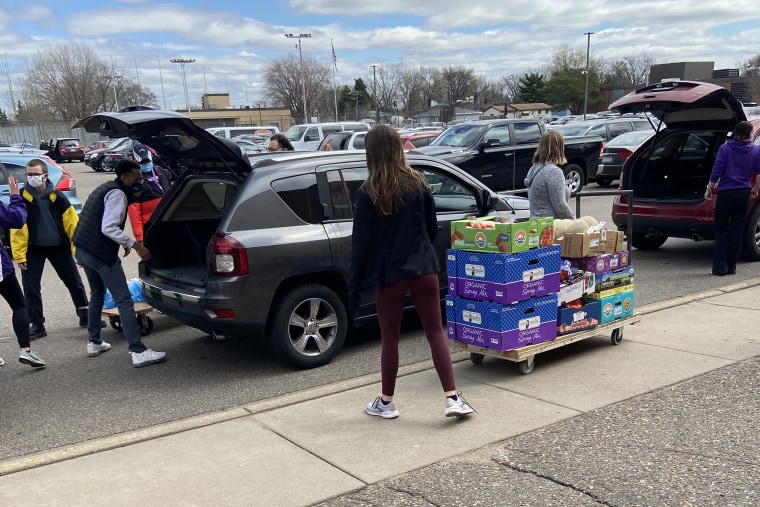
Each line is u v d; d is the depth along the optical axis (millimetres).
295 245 4953
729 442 3502
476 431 3805
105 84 74688
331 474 3379
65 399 4773
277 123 72688
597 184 18141
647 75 101625
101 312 6031
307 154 5445
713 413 3871
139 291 6457
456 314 4805
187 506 3119
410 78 99062
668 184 9133
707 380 4387
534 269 4543
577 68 89125
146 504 3152
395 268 3740
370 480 3303
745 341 5160
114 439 3945
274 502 3127
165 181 9180
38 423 4336
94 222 5316
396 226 3734
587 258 5000
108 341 6289
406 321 6395
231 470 3465
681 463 3305
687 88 7324
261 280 4828
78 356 5828
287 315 4992
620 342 5305
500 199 6453
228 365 5402
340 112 90438
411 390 4508
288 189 5098
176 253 6027
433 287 3834
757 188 7379
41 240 6281
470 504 3031
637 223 8562
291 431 3934
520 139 14086
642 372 4609
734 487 3055
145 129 4906
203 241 6113
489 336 4570
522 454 3492
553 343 4766
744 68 76062
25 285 6355
